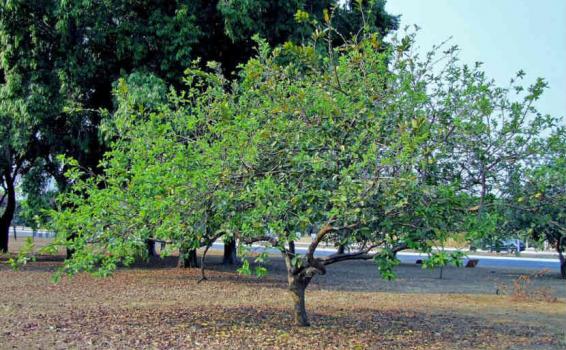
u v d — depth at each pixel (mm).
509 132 7660
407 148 6023
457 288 16406
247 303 11719
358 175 6457
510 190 7785
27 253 7609
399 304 12531
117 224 7430
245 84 7895
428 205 6566
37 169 18938
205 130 8602
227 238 7066
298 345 7688
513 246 9922
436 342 8352
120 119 8648
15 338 7742
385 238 6902
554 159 7707
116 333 8227
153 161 7680
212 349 7363
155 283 14930
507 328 9797
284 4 15484
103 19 15305
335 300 12852
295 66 9969
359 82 7574
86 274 15992
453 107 7656
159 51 15594
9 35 15336
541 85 7219
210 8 16094
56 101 15352
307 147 7051
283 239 6605
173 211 6922
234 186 6984
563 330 9719
